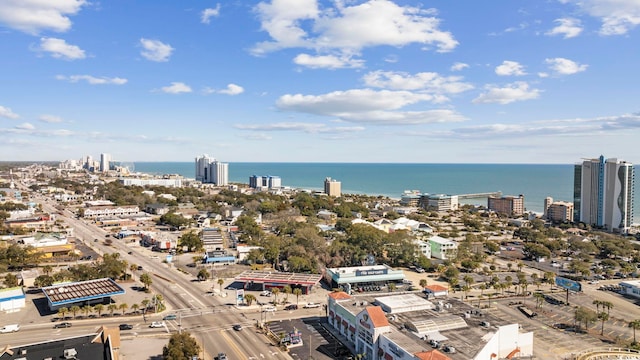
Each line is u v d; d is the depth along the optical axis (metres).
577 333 152.62
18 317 159.50
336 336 146.25
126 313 164.88
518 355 132.00
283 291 197.12
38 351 107.81
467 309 146.88
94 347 110.94
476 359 110.88
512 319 166.38
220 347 135.62
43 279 192.88
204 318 162.00
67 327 150.25
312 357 129.75
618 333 153.50
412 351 112.06
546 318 168.00
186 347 119.38
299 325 156.12
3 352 106.00
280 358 128.75
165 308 171.88
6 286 195.12
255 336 145.62
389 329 127.06
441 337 122.06
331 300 158.25
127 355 127.94
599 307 182.50
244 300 180.88
